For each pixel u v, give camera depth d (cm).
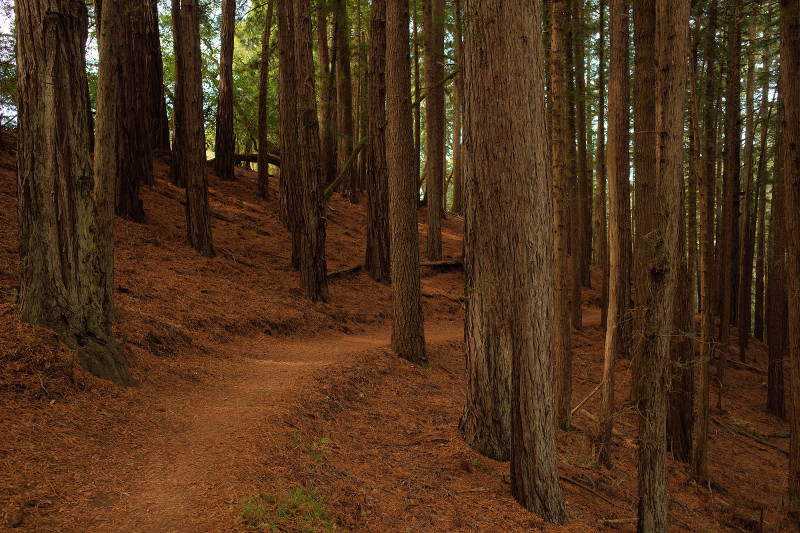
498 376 782
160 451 547
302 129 1498
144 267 1259
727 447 1310
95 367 679
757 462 1266
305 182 1524
